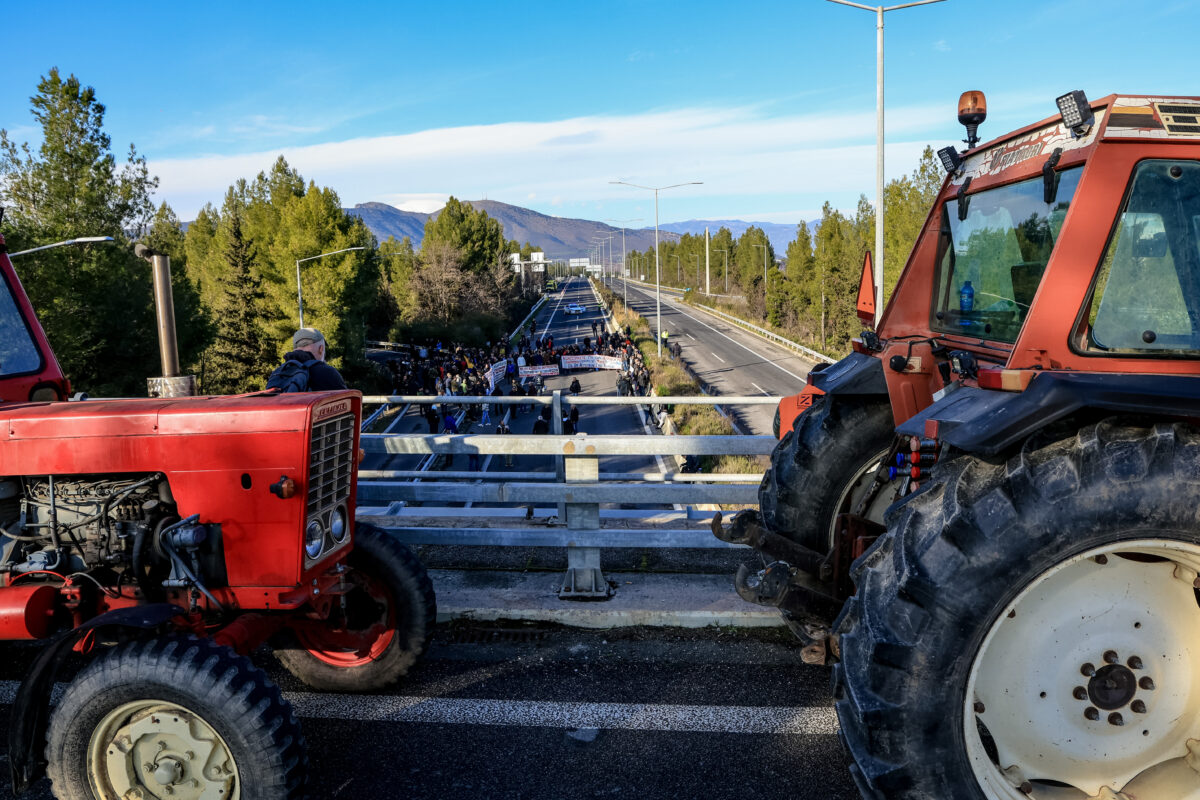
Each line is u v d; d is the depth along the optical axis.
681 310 100.31
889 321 3.94
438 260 69.06
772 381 41.50
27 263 25.84
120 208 28.78
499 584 5.18
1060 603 2.56
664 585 5.14
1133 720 2.60
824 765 3.34
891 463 3.49
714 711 3.78
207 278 54.50
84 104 27.88
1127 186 2.48
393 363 47.16
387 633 3.94
